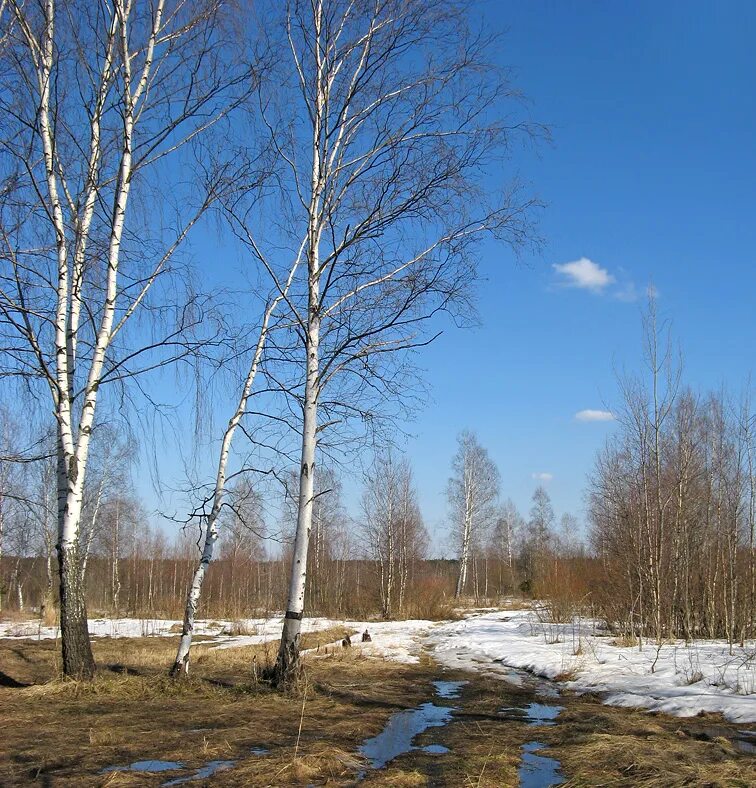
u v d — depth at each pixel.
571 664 14.55
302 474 11.19
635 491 23.36
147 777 6.26
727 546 21.77
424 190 10.44
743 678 11.27
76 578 10.80
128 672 12.66
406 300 10.77
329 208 11.30
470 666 16.06
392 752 7.61
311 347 11.17
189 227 11.06
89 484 28.22
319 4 10.93
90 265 10.70
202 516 12.02
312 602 39.94
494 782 6.34
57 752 7.09
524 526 66.06
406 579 38.44
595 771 6.78
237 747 7.44
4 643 19.41
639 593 20.09
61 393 10.52
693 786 6.03
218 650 17.59
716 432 24.16
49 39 10.15
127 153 10.72
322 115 11.27
